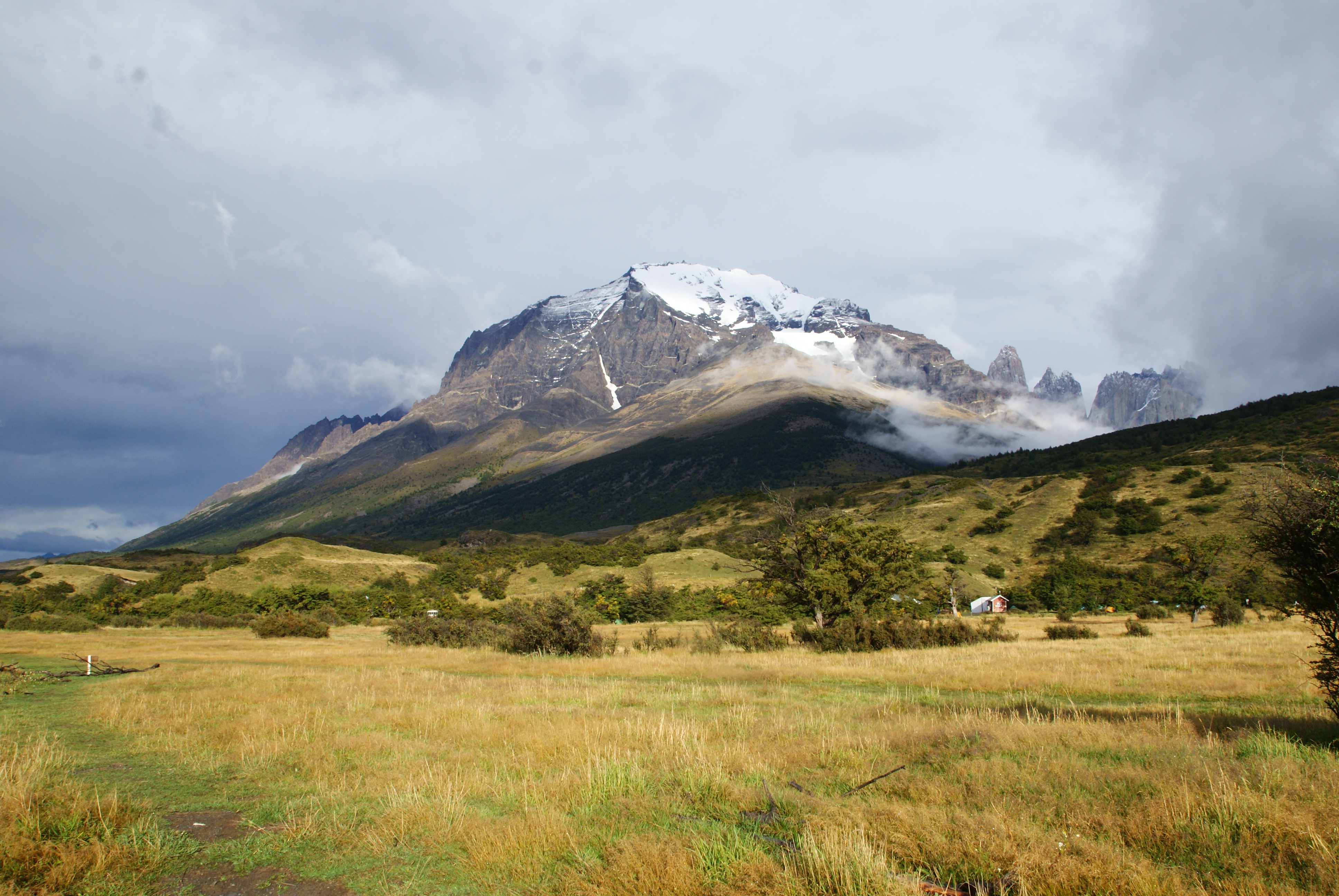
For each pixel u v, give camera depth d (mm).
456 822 7977
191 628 73250
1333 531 11984
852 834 6926
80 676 27047
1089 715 13922
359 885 6562
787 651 35469
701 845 6754
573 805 8516
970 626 39625
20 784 8898
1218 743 10203
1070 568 88312
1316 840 6309
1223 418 171250
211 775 10867
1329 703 12281
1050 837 6824
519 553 159625
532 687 21062
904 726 12867
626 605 81375
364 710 16359
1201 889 5734
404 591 111312
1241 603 64875
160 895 6480
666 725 13117
